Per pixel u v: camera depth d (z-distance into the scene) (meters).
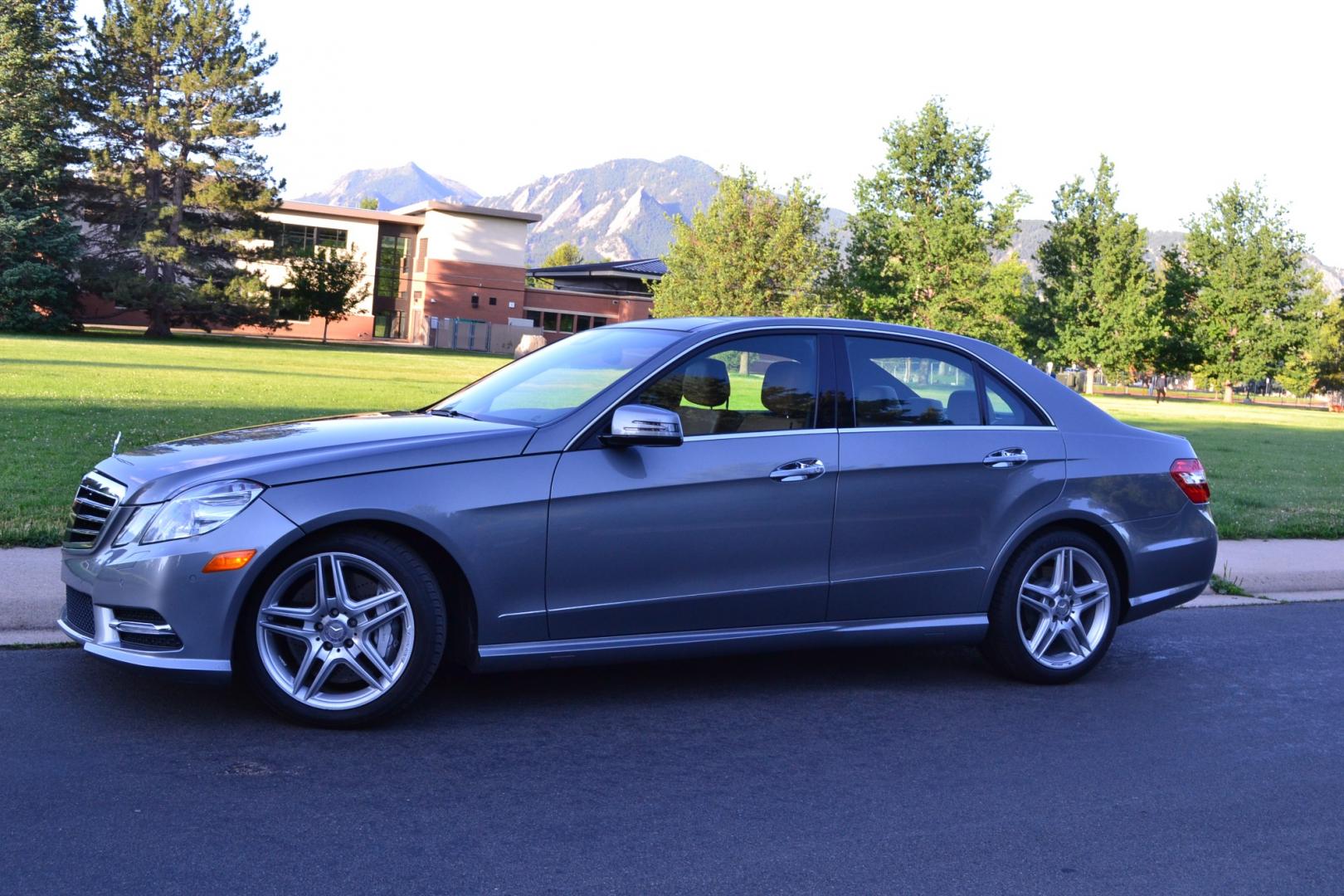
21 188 53.16
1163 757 4.59
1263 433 32.44
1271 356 77.00
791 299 60.34
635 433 4.50
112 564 4.16
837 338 5.25
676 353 4.88
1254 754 4.67
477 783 3.90
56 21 55.06
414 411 5.46
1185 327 76.38
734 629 4.90
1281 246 76.50
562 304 90.88
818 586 5.00
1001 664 5.53
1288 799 4.16
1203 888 3.38
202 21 57.66
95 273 55.62
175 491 4.17
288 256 63.56
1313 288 79.06
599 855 3.38
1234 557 9.16
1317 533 10.64
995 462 5.36
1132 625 7.10
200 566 4.08
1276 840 3.78
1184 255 79.81
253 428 5.00
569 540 4.53
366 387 26.62
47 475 9.58
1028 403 5.61
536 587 4.51
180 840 3.30
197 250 60.00
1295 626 7.23
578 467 4.57
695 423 4.83
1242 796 4.18
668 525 4.69
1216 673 6.00
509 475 4.46
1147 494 5.74
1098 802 4.05
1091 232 72.44
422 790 3.81
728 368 4.97
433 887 3.10
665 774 4.11
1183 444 6.02
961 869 3.43
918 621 5.27
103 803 3.54
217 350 46.66
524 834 3.51
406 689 4.36
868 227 60.44
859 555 5.08
